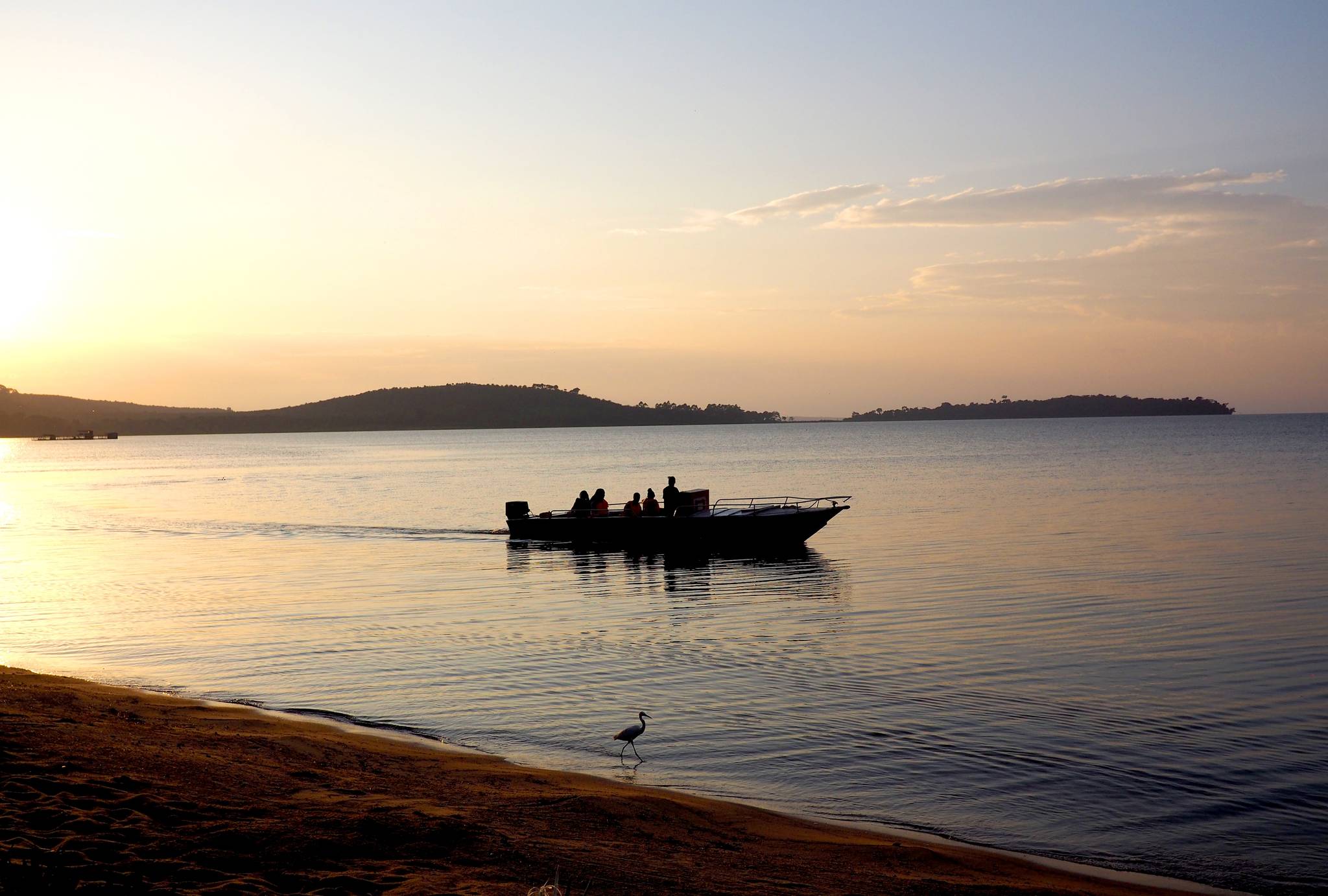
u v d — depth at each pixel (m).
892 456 140.88
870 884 10.20
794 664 20.83
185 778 11.41
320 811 10.61
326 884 8.65
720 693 18.52
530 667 20.70
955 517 54.34
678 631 24.56
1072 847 11.84
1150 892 10.59
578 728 16.45
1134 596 29.23
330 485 96.44
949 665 20.67
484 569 37.59
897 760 14.80
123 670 20.69
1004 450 158.12
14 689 15.96
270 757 13.21
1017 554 39.16
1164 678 19.66
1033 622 25.31
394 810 10.87
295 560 41.00
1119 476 88.50
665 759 14.91
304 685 19.38
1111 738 15.80
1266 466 100.62
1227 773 14.27
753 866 10.51
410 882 8.88
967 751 15.23
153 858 8.80
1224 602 28.09
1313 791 13.61
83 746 12.25
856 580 33.12
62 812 9.55
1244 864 11.41
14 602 29.81
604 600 29.64
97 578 35.19
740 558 39.97
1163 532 46.22
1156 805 13.15
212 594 31.31
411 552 43.59
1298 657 21.31
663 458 145.38
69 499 81.88
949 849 11.67
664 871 10.01
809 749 15.30
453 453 186.88
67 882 7.88
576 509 47.16
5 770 10.77
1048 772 14.30
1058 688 18.86
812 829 12.21
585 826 11.35
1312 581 31.70
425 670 20.53
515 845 10.20
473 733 16.22
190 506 72.00
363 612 27.70
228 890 8.26
